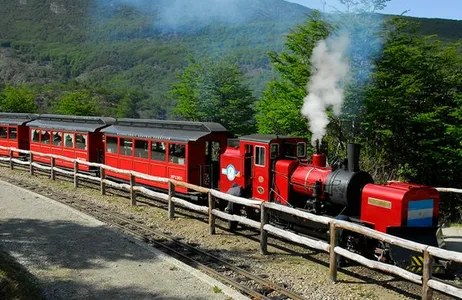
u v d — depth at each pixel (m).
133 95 110.38
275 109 21.03
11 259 9.35
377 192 9.44
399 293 8.25
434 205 9.48
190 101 32.38
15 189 17.31
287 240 11.67
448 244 11.52
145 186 16.84
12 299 7.08
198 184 15.08
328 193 10.58
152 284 8.39
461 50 22.33
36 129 23.28
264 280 8.67
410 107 18.67
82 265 9.34
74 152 20.83
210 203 11.97
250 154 12.90
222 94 32.28
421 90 18.75
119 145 18.14
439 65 19.12
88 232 11.72
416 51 18.30
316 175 10.97
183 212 14.55
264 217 10.27
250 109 32.56
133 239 11.12
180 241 11.28
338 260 9.54
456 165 17.69
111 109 80.75
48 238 11.16
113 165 18.52
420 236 9.09
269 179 12.09
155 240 11.34
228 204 12.48
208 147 15.55
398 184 9.86
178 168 15.22
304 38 19.67
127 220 13.16
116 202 15.73
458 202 18.16
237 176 13.20
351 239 9.68
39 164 22.47
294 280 8.81
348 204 10.27
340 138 19.77
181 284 8.41
